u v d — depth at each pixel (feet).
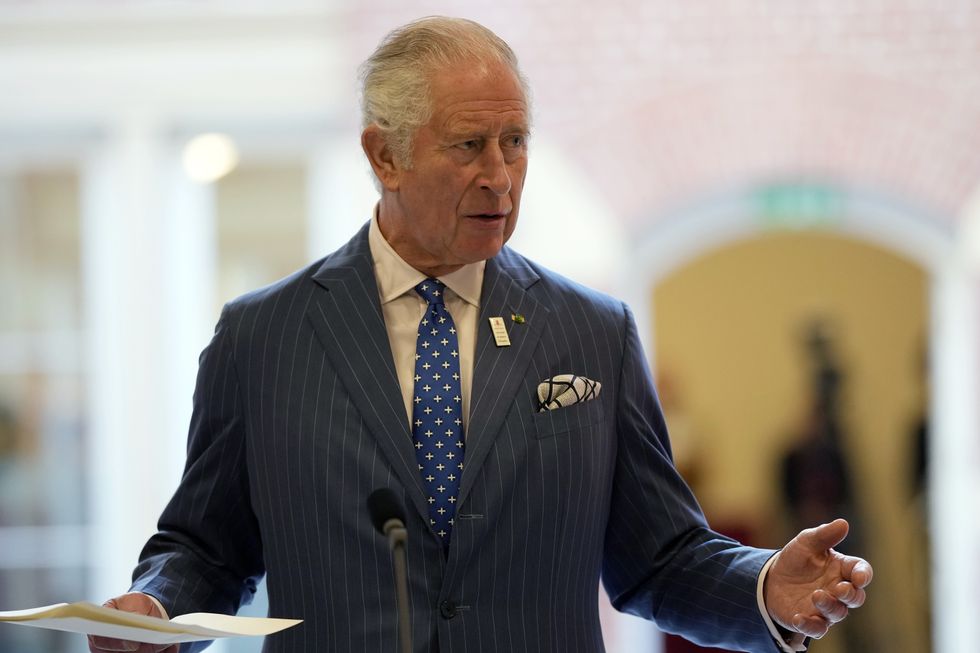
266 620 21.93
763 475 98.73
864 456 93.91
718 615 24.29
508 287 25.26
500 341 24.52
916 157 61.11
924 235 64.49
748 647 24.31
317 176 61.98
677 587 25.03
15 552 63.05
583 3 61.52
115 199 62.18
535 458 23.89
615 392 25.50
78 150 62.34
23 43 61.11
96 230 62.59
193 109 61.41
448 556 23.31
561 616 24.12
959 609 65.72
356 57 60.85
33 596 63.00
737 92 61.21
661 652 62.85
